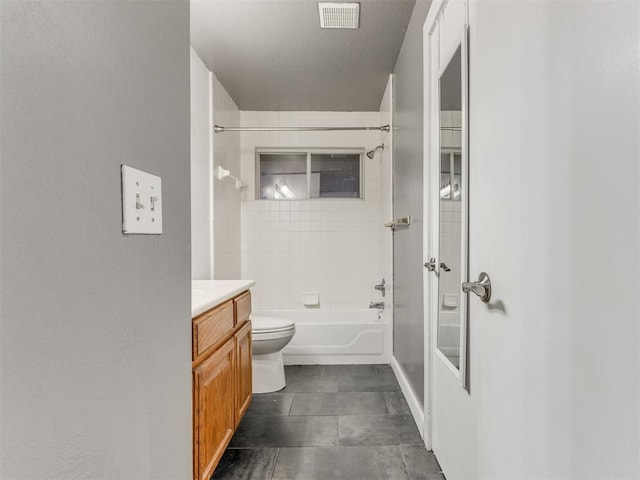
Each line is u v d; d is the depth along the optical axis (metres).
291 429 2.00
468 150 1.21
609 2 0.56
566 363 0.67
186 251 0.88
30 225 0.43
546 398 0.73
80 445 0.51
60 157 0.47
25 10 0.42
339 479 1.58
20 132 0.41
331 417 2.14
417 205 2.04
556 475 0.69
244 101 3.35
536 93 0.76
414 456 1.74
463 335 1.23
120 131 0.61
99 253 0.55
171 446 0.80
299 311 3.51
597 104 0.59
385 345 3.13
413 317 2.18
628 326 0.53
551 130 0.71
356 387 2.60
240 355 1.80
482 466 1.08
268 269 3.59
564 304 0.67
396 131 2.72
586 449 0.61
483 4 1.05
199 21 2.10
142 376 0.68
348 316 3.51
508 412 0.90
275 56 2.53
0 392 0.39
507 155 0.90
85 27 0.52
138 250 0.66
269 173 3.67
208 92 2.75
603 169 0.58
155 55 0.73
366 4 1.96
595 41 0.59
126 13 0.63
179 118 0.84
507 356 0.90
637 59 0.51
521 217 0.83
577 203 0.64
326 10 2.01
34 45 0.43
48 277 0.45
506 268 0.91
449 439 1.48
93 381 0.54
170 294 0.79
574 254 0.65
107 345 0.57
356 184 3.66
